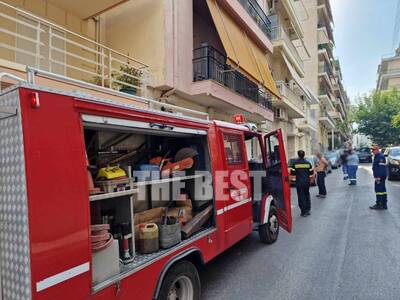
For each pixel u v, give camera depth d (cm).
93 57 966
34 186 184
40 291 181
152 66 956
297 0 3628
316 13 3925
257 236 653
